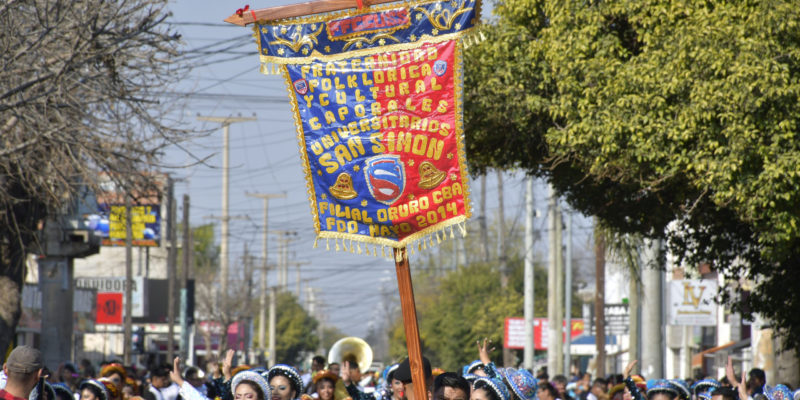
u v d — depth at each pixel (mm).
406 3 10836
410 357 10570
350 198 10914
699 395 15328
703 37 16016
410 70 10789
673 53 16547
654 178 17641
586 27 17922
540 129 19906
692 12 16828
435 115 10742
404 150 10789
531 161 21047
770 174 15367
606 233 25891
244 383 10516
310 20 11039
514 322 62625
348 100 10945
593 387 22188
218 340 90938
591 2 18062
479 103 19688
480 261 77750
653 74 16734
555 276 47125
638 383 20172
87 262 84812
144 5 19250
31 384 8062
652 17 17250
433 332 80188
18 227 22016
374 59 10906
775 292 20109
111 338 71625
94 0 18344
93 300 56781
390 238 10836
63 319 34875
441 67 10742
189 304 60688
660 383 13961
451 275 80688
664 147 16703
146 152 20297
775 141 15492
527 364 48844
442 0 10750
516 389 11117
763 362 24969
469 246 87688
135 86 20250
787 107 15414
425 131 10750
